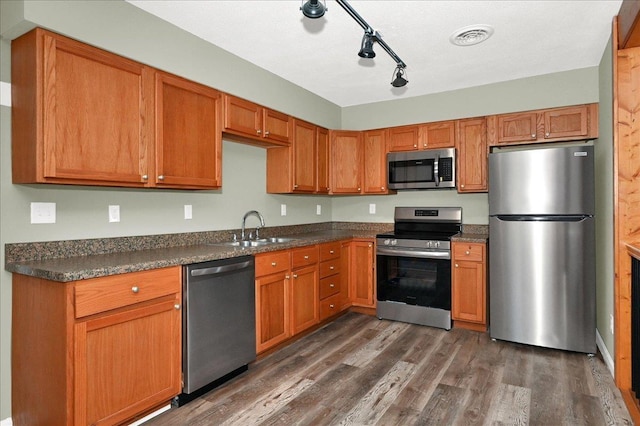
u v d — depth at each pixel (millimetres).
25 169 1884
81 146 1968
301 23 2477
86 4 1989
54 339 1724
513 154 3096
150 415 2070
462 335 3365
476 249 3395
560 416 2062
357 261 4016
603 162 2900
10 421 1993
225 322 2412
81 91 1973
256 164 3602
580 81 3312
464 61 3148
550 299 2969
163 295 2062
